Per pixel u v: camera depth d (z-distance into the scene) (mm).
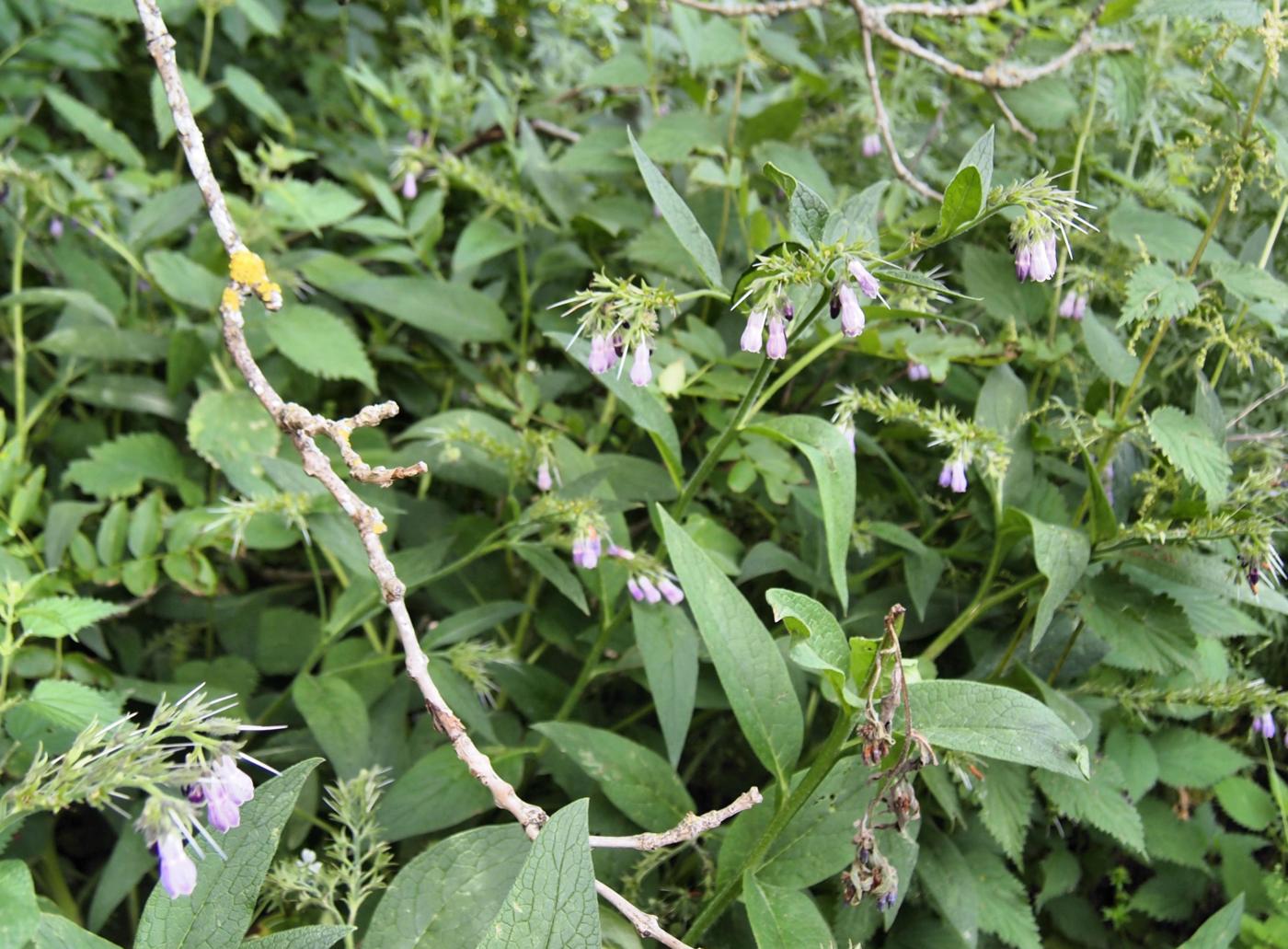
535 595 514
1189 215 551
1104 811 422
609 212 607
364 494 535
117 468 537
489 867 319
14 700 367
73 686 366
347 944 352
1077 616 452
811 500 485
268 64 880
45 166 636
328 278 583
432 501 566
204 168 392
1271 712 435
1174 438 412
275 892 369
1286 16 424
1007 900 428
